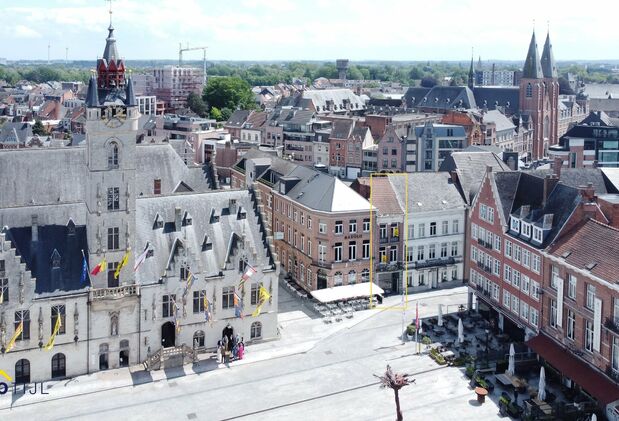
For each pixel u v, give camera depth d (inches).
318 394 3358.8
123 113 3464.6
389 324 4224.9
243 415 3161.9
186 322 3730.3
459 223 4933.6
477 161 5226.4
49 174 4178.2
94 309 3499.0
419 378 3516.2
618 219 3494.1
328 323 4252.0
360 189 4795.8
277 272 3939.5
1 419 3078.2
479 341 3939.5
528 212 3865.7
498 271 4092.0
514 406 3132.4
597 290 3093.0
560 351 3368.6
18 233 3472.0
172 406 3233.3
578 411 3065.9
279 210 5162.4
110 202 3516.2
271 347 3902.6
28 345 3393.2
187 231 3791.8
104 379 3486.7
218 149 7278.5
